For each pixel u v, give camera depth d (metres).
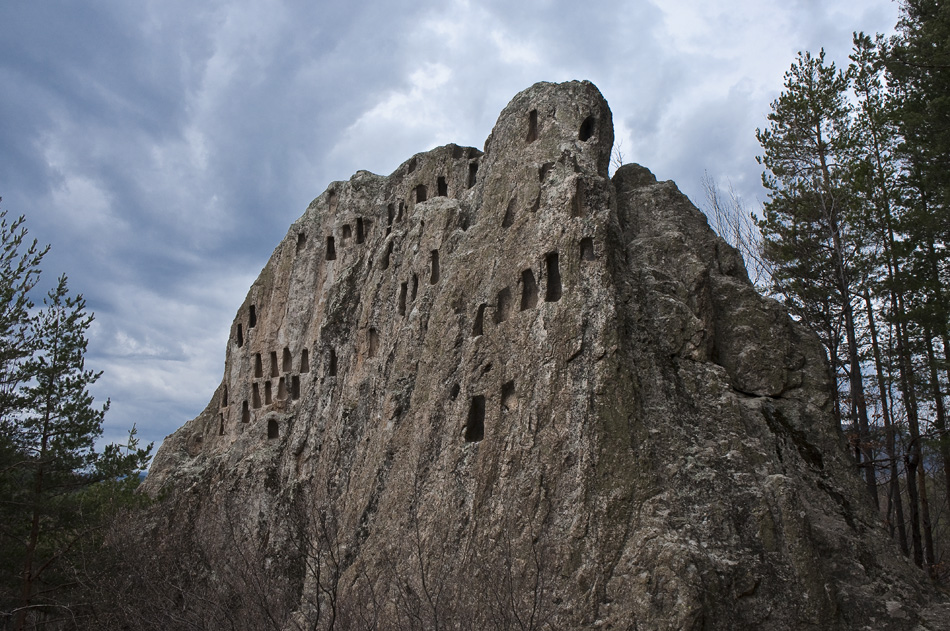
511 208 26.95
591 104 28.12
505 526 20.73
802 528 19.73
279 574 28.95
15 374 29.16
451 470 23.56
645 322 23.48
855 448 31.72
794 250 35.62
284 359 38.44
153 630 19.52
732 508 20.11
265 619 16.78
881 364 33.59
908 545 34.50
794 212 36.16
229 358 42.28
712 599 18.36
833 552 20.66
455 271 27.38
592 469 20.47
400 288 31.00
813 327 35.72
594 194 24.98
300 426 33.78
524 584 19.42
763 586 19.05
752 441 21.91
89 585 24.97
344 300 35.00
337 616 18.22
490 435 23.06
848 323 32.97
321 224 39.88
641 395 21.83
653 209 27.88
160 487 39.97
